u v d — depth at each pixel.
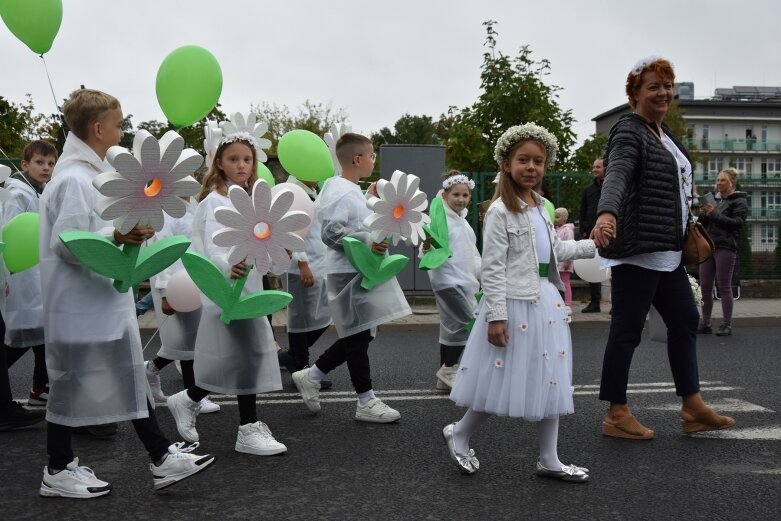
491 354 3.70
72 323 3.41
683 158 4.71
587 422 5.01
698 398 4.66
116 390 3.45
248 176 4.46
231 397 5.82
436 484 3.76
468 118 14.16
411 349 8.28
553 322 3.71
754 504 3.49
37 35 4.56
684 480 3.82
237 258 3.91
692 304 4.66
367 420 5.03
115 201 3.21
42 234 3.47
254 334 4.23
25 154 5.77
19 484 3.76
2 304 4.80
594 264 6.21
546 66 14.02
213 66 5.09
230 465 4.07
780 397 5.76
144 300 7.18
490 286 3.65
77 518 3.30
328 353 5.18
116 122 3.58
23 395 5.87
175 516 3.33
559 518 3.31
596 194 9.77
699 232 4.58
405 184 4.80
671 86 4.56
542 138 3.75
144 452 4.33
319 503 3.49
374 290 5.00
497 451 4.34
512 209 3.72
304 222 4.06
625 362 4.59
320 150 6.54
